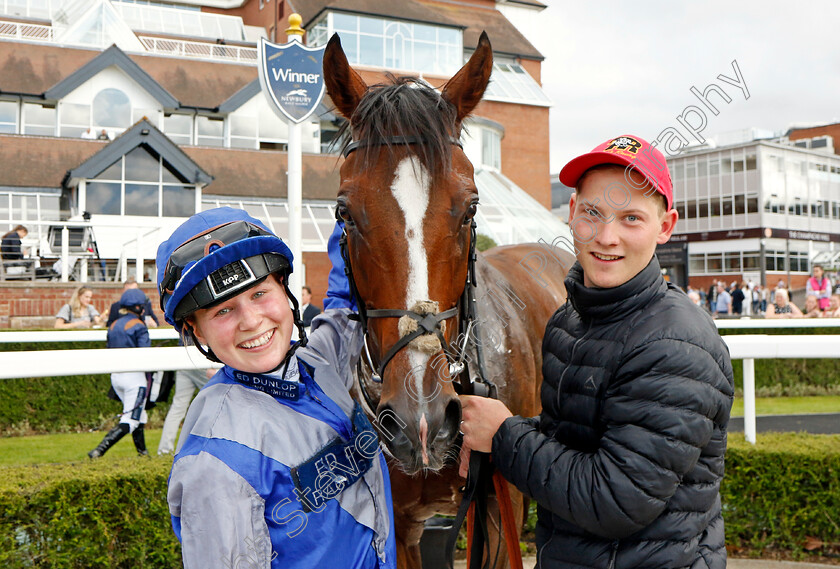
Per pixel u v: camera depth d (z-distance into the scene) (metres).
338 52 1.82
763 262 19.81
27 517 2.53
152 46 25.47
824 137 24.77
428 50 24.20
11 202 16.66
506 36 29.44
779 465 3.08
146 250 15.04
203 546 1.12
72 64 20.22
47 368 2.80
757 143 19.58
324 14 23.27
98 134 19.31
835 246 21.83
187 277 1.17
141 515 2.69
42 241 13.27
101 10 22.78
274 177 19.48
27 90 18.92
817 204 20.98
